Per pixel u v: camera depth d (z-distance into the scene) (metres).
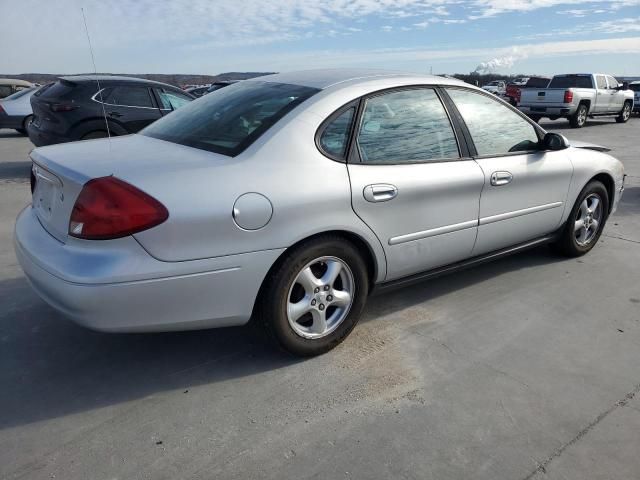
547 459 2.33
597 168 4.61
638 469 2.28
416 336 3.38
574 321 3.61
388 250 3.23
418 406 2.68
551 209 4.29
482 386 2.85
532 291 4.07
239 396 2.75
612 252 4.98
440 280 4.27
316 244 2.90
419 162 3.35
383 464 2.28
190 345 3.24
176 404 2.68
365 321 3.56
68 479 2.18
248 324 3.49
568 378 2.94
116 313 2.45
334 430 2.49
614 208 5.04
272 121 2.92
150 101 8.44
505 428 2.52
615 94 19.00
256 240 2.67
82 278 2.39
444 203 3.45
